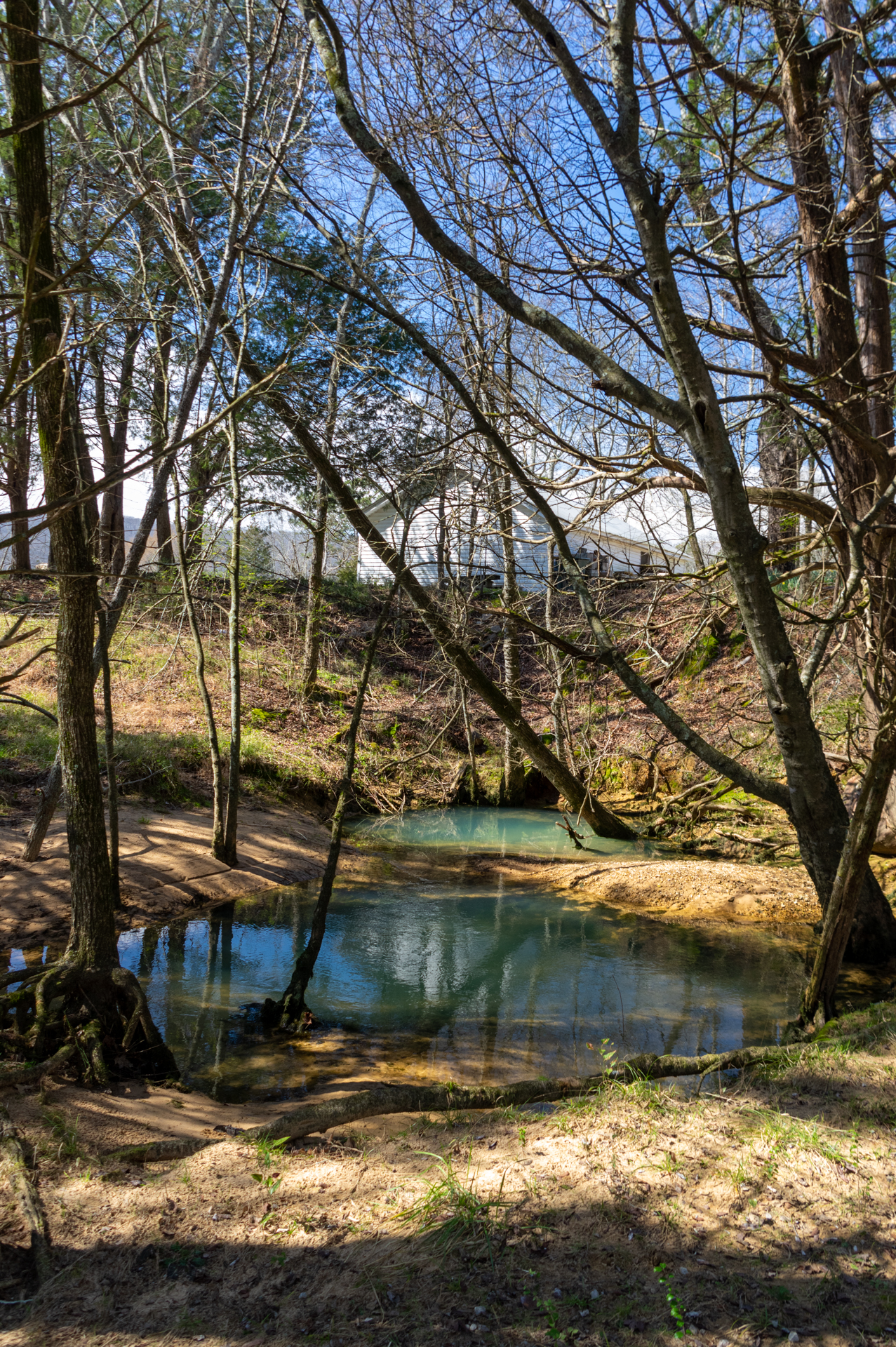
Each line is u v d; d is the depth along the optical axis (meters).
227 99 10.24
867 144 7.64
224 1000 7.09
